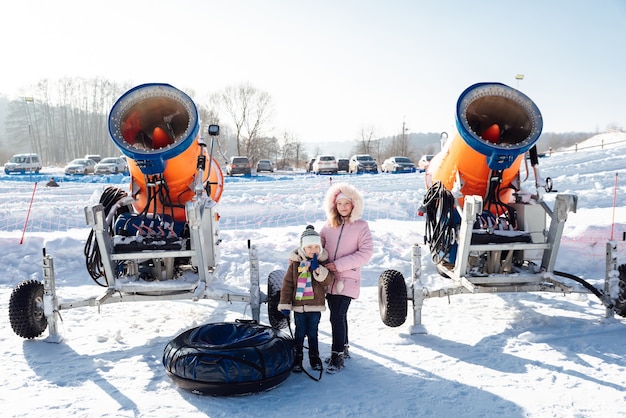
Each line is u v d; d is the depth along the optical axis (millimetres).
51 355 5148
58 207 14602
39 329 5547
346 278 4699
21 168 38906
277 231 11125
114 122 5578
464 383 4340
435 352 5062
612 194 14914
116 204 5863
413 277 5609
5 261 9016
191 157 5898
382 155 78938
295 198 16312
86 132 96500
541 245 5668
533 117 5730
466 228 5434
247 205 14836
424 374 4543
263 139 65188
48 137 99812
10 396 4203
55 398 4152
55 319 5516
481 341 5340
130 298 5570
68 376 4609
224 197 16703
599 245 8789
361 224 4754
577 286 5910
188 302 7168
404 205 14648
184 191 6117
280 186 20953
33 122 106312
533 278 5684
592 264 8492
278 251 9289
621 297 5664
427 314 6367
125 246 5555
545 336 5371
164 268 6176
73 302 5559
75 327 6055
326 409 3938
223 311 6719
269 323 5906
